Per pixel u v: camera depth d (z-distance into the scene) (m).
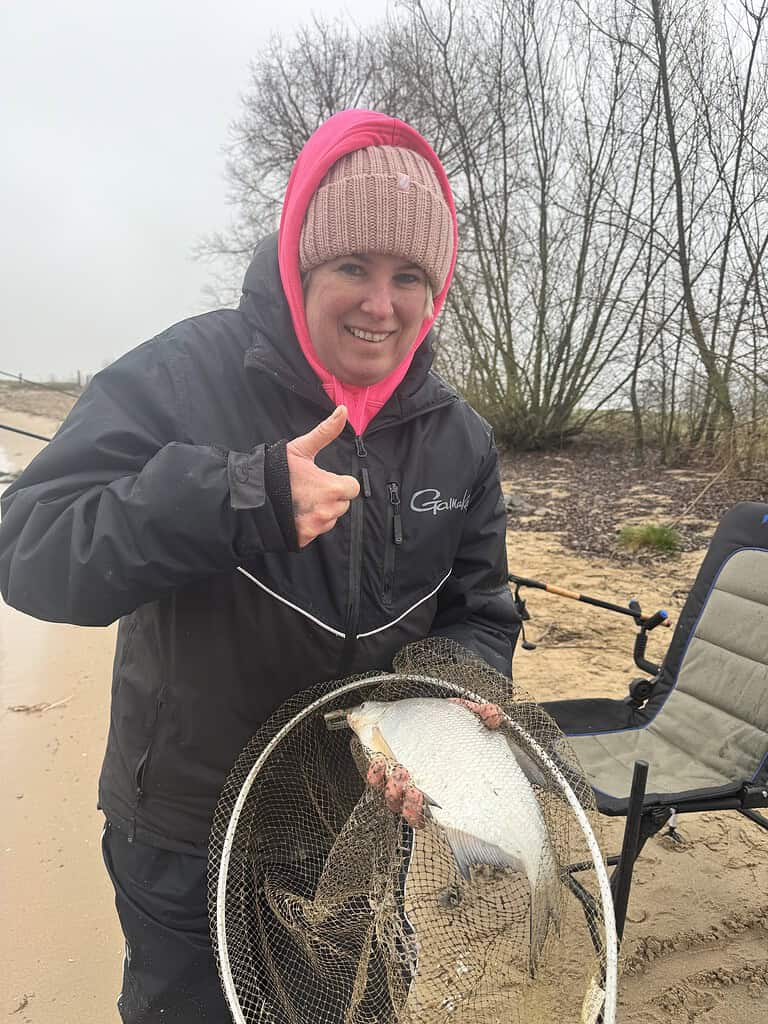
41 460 1.43
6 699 4.58
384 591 1.63
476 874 1.40
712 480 9.98
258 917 1.50
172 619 1.53
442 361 15.54
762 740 2.78
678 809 2.41
